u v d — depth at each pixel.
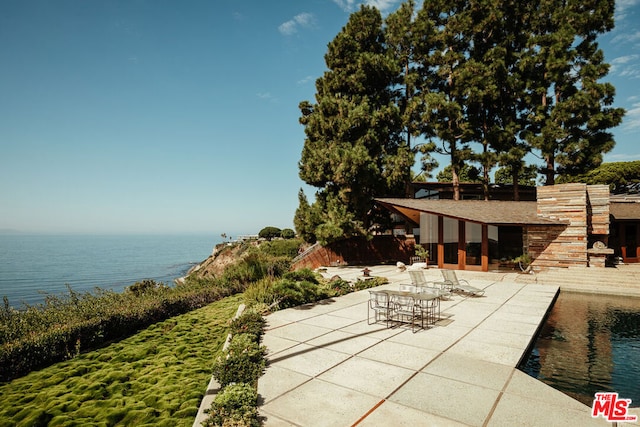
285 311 11.31
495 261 22.47
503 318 10.27
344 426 4.46
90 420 5.08
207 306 13.36
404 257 29.30
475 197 33.34
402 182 28.06
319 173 25.56
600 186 20.58
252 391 5.12
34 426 4.96
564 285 16.89
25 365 7.11
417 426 4.45
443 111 28.20
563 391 5.98
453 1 30.84
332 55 27.80
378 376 6.08
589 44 30.20
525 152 29.50
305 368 6.45
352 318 10.30
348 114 25.77
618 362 7.41
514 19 31.12
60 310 10.04
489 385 5.70
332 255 27.11
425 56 30.70
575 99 27.41
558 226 20.20
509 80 29.16
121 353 8.06
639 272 17.72
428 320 10.00
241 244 60.78
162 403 5.47
